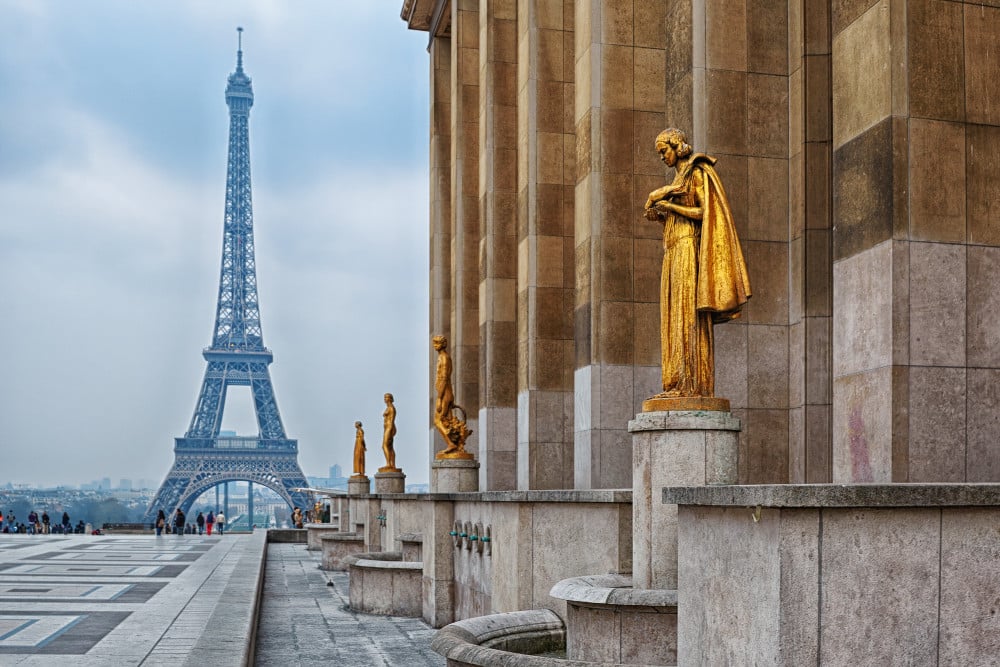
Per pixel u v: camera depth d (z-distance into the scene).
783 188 19.98
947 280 14.74
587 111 25.81
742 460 19.53
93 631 17.17
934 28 14.97
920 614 8.23
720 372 19.58
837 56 16.11
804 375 19.31
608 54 25.50
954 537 8.35
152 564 34.47
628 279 25.00
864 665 8.11
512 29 36.28
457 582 22.78
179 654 14.59
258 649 20.23
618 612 12.97
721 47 19.97
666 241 13.86
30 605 21.31
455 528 22.73
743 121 19.97
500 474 35.22
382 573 25.84
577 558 16.47
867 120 15.32
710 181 13.46
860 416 15.14
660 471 13.27
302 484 172.25
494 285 35.66
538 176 30.81
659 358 24.92
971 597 8.34
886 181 14.81
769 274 19.84
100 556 39.34
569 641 14.07
